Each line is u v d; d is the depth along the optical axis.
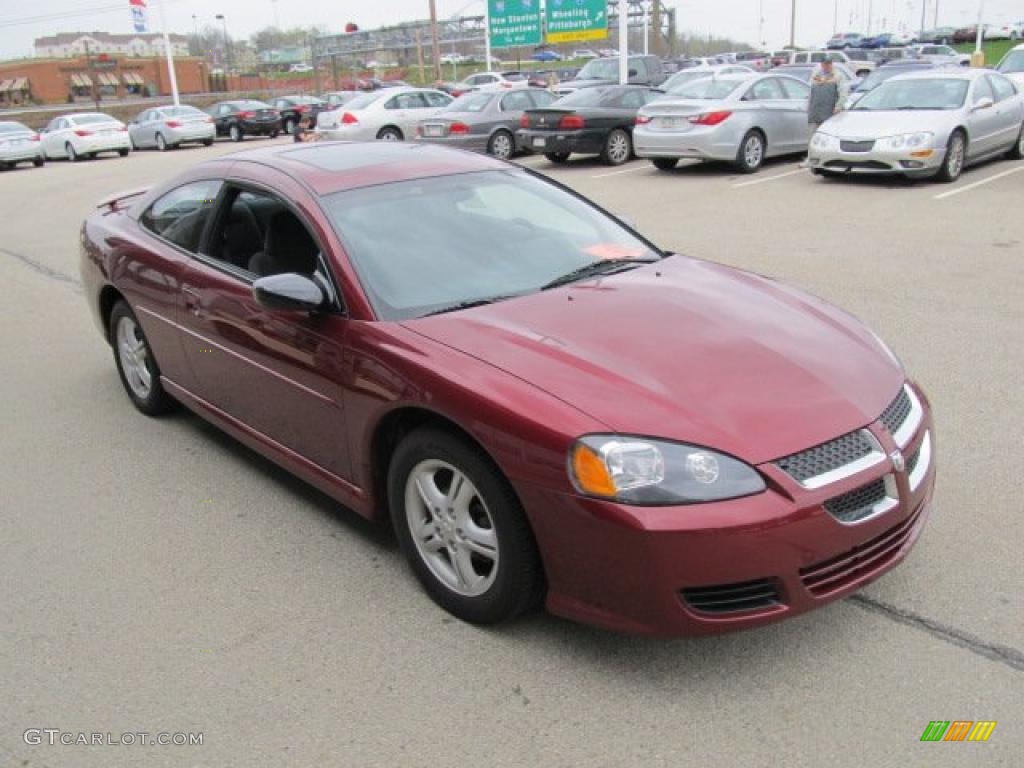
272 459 4.23
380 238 3.80
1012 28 66.00
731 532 2.66
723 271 4.12
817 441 2.84
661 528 2.66
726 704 2.84
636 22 56.53
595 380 2.97
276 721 2.86
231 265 4.32
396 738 2.76
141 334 5.23
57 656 3.23
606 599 2.82
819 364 3.19
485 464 3.02
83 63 83.12
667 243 9.64
